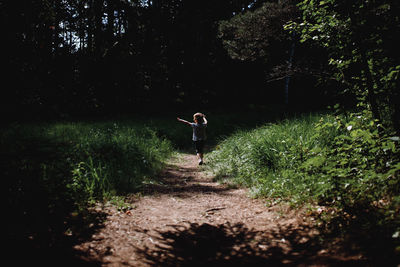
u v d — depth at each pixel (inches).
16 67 515.8
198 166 353.7
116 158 270.7
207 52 1277.1
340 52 166.1
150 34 1104.8
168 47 1188.5
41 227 129.4
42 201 143.4
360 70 167.6
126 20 1078.4
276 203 169.8
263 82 1264.8
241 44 814.5
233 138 366.3
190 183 263.6
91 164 212.7
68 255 109.5
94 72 866.8
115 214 160.7
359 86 168.1
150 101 1044.5
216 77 1264.8
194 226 148.8
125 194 204.2
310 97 982.4
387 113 164.1
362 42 148.0
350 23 156.4
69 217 144.5
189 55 1232.8
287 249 114.0
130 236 132.3
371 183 132.1
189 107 1145.4
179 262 109.4
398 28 145.6
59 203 149.5
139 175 257.1
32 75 572.1
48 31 626.2
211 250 119.7
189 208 182.7
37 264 100.5
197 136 346.9
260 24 719.1
